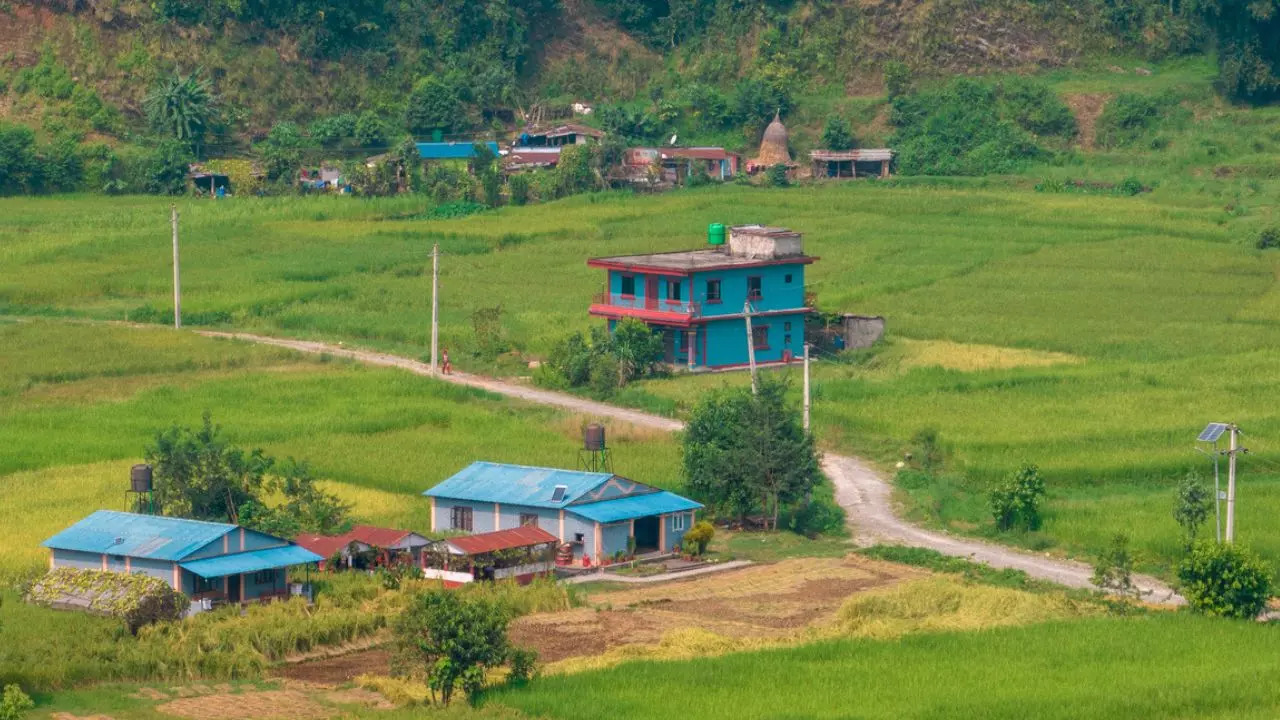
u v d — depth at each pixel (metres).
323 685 70.56
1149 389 123.94
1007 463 105.44
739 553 94.50
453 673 67.12
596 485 93.81
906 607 79.69
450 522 95.00
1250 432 110.94
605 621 79.44
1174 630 74.38
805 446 99.75
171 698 68.38
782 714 62.59
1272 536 89.81
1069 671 68.19
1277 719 61.38
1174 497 96.69
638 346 132.75
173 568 78.94
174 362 133.00
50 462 104.38
